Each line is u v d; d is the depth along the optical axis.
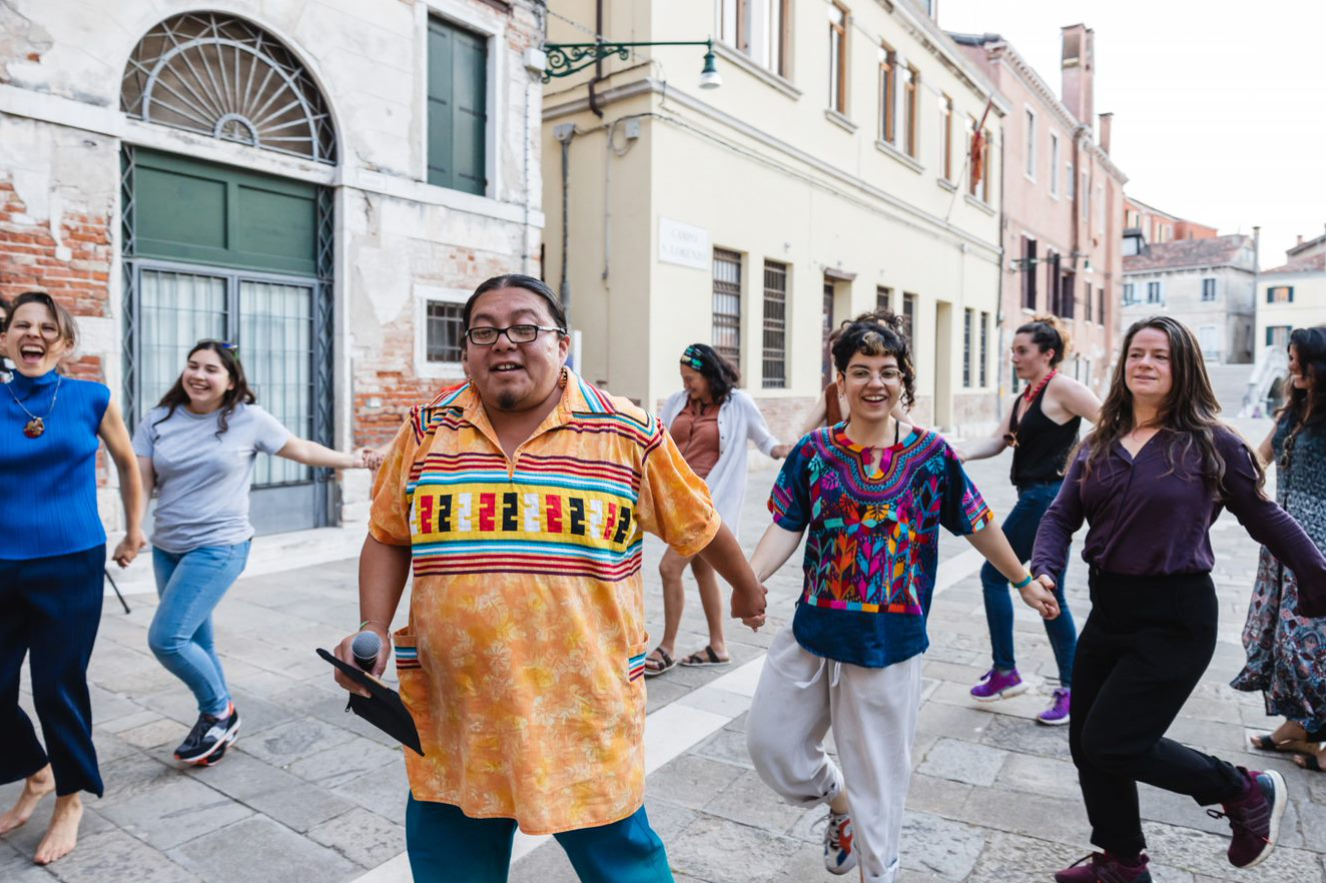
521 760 1.78
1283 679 3.57
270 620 5.83
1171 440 2.56
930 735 4.00
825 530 2.53
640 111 11.52
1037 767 3.66
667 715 4.21
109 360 6.50
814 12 14.88
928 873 2.88
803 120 14.70
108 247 6.48
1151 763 2.50
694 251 12.29
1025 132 25.70
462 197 8.95
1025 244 26.17
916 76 18.81
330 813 3.29
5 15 5.92
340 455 3.99
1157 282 63.97
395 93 8.34
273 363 7.75
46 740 2.96
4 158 5.96
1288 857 2.94
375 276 8.27
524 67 9.57
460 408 1.90
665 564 4.75
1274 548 2.54
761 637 5.54
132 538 3.39
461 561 1.79
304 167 7.76
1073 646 4.08
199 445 3.59
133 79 6.77
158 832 3.14
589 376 12.20
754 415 4.82
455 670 1.82
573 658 1.81
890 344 2.47
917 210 18.94
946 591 6.85
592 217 12.05
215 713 3.71
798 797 2.66
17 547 2.88
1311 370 3.48
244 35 7.35
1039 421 4.07
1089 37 33.19
